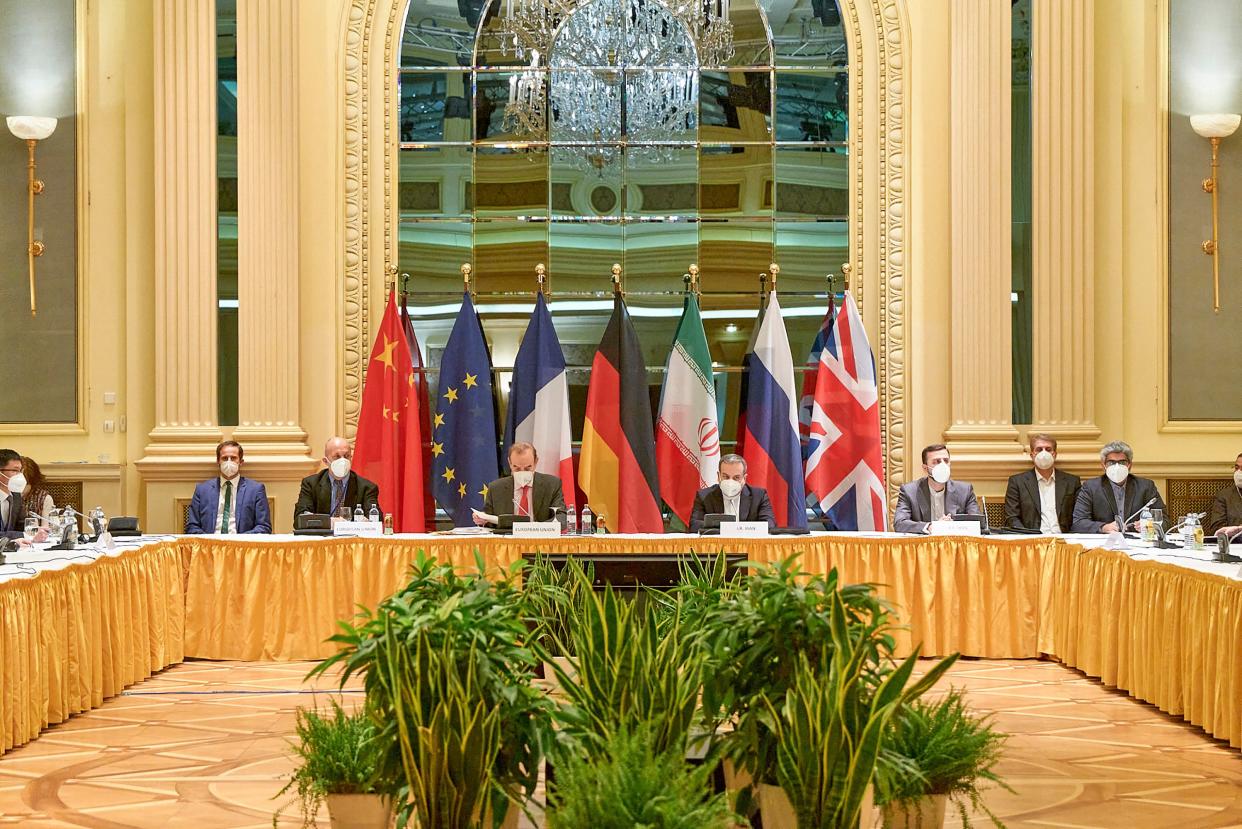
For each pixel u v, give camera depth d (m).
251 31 8.99
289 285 9.01
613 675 3.35
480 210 9.63
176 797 4.55
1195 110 9.35
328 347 9.23
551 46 9.68
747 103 9.70
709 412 8.87
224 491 8.16
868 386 8.83
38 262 9.09
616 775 2.78
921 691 3.02
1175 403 9.33
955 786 3.42
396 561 7.18
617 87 9.70
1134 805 4.44
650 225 9.66
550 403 8.77
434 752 3.09
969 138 9.21
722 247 9.67
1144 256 9.36
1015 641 7.37
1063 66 9.18
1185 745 5.36
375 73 9.42
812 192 9.69
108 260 9.12
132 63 9.09
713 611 3.50
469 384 8.87
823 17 9.66
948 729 3.43
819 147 9.70
